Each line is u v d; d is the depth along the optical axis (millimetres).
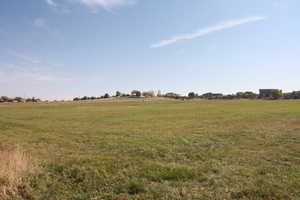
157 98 139125
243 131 15633
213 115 30578
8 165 6152
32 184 5672
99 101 114625
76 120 26219
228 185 5688
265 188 5445
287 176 6309
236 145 11117
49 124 22047
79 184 5773
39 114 36062
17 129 18359
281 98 116188
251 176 6348
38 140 13227
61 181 5984
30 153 9461
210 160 8203
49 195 5160
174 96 153625
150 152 9680
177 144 11555
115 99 132375
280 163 7746
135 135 14766
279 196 5023
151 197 5047
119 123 22797
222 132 15430
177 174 6379
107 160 8078
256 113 31688
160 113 36688
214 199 4949
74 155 9156
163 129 17766
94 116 31922
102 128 18719
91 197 5062
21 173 6098
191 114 33312
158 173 6461
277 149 9961
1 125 21016
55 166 7148
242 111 36625
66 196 5117
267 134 14086
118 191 5359
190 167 7121
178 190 5391
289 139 12258
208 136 13930
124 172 6660
